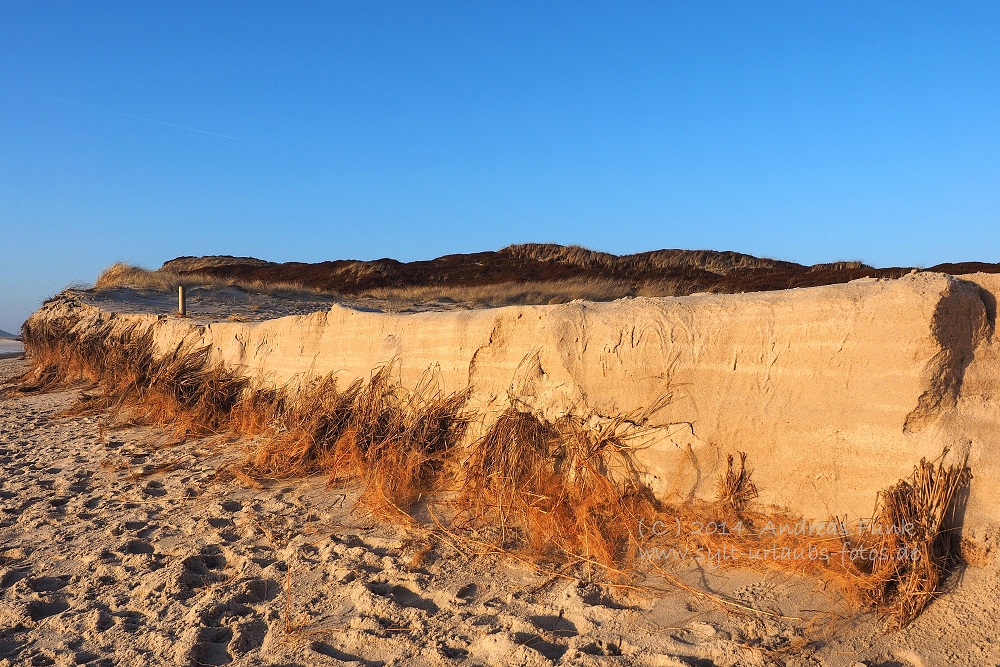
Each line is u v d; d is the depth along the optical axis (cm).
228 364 1023
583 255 3822
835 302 425
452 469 595
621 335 515
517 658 351
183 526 581
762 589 387
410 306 2561
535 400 559
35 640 406
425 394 672
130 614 431
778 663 330
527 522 499
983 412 379
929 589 347
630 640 360
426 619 398
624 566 432
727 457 453
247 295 2733
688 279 3083
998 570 346
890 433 390
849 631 345
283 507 609
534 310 586
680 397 479
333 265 3950
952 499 369
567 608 397
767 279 2366
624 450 495
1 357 2612
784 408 433
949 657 318
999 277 394
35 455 884
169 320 1263
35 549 552
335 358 812
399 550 494
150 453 859
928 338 379
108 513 629
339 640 384
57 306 2055
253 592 448
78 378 1513
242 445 835
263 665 366
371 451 642
